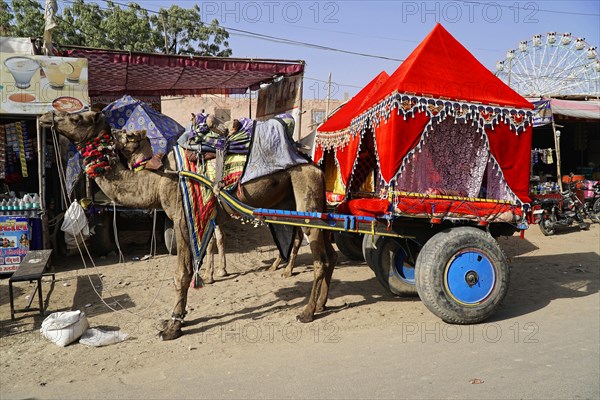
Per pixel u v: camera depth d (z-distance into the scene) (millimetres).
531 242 10648
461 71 5453
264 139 5348
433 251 5141
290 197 5789
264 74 11266
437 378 3969
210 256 7020
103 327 5297
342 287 6832
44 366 4340
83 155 5078
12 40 8195
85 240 8375
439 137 5402
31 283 6785
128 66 10164
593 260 8758
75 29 21078
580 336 4938
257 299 6250
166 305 6020
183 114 20953
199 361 4406
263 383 3918
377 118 5438
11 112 7477
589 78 17234
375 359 4379
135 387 3893
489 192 5641
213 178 5223
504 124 5391
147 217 8984
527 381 3900
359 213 5586
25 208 7562
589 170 16406
